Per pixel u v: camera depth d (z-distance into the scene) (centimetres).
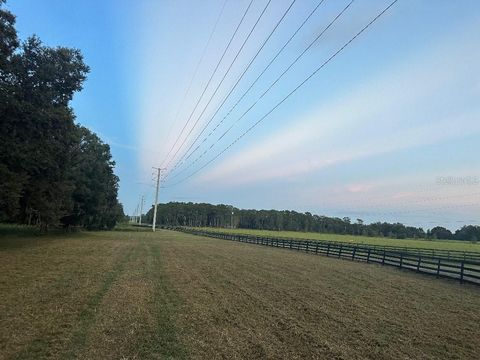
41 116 3131
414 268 2762
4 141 3000
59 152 3450
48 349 796
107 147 7338
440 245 9412
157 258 2898
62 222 6631
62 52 3394
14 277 1669
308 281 1991
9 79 3108
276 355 823
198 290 1573
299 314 1214
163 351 820
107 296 1356
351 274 2409
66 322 1001
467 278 2356
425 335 1049
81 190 6275
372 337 998
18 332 899
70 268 2061
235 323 1072
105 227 9006
